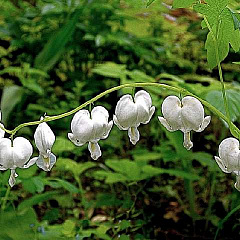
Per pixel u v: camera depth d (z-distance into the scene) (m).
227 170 0.43
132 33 1.08
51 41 1.00
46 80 1.13
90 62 1.08
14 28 1.10
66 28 0.98
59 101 1.09
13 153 0.43
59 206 0.86
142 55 1.03
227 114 0.44
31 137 1.03
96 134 0.43
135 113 0.43
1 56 1.14
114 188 0.92
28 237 0.62
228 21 0.45
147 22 1.03
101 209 0.87
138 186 0.87
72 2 1.02
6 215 0.63
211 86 0.71
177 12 1.01
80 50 1.08
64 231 0.62
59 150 0.72
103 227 0.64
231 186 0.88
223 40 0.46
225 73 0.98
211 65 0.47
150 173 0.72
